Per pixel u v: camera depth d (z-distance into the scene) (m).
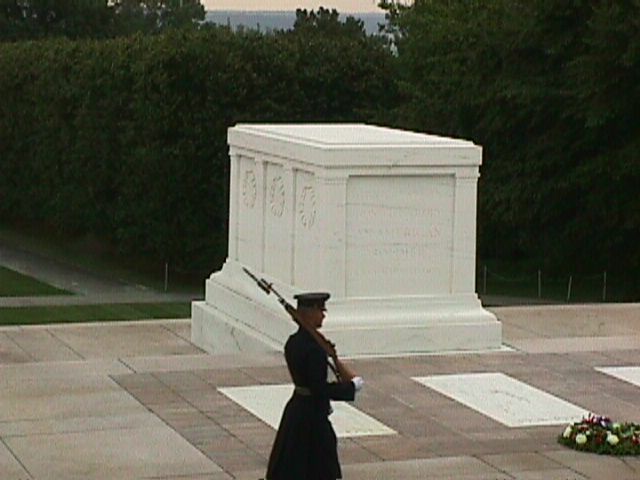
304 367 15.46
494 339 25.88
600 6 44.62
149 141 49.81
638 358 25.66
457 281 25.66
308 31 58.47
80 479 17.48
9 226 70.62
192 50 49.19
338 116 52.16
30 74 60.84
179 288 50.94
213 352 28.45
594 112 43.44
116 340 29.80
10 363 26.58
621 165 43.97
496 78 47.50
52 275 54.12
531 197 46.78
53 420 20.45
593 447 19.19
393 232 25.08
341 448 19.17
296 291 25.61
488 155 48.38
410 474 17.91
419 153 24.92
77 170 55.91
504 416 21.16
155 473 17.80
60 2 105.50
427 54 50.03
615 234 47.09
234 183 29.12
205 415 20.83
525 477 17.86
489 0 51.09
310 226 25.19
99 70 53.69
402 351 25.06
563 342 27.06
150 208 50.38
